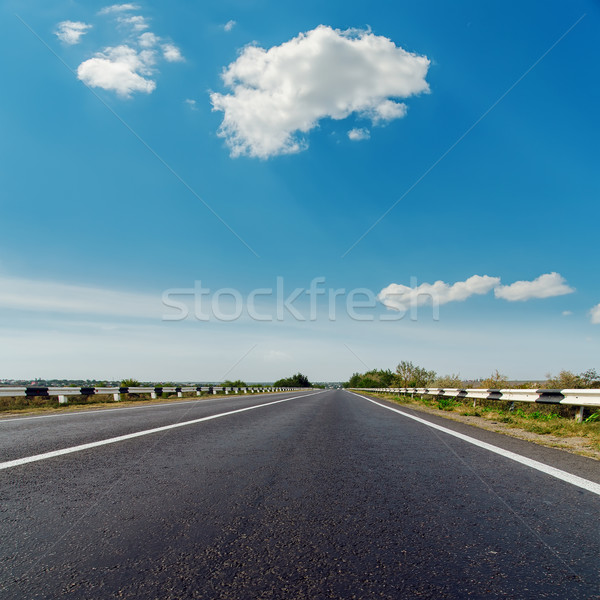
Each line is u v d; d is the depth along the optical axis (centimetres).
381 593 173
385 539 233
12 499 303
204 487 338
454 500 307
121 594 171
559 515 274
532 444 579
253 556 209
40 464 424
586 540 233
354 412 1202
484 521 263
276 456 475
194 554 211
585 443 593
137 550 215
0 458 455
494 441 604
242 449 521
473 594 173
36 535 235
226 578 185
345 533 241
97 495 314
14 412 1239
